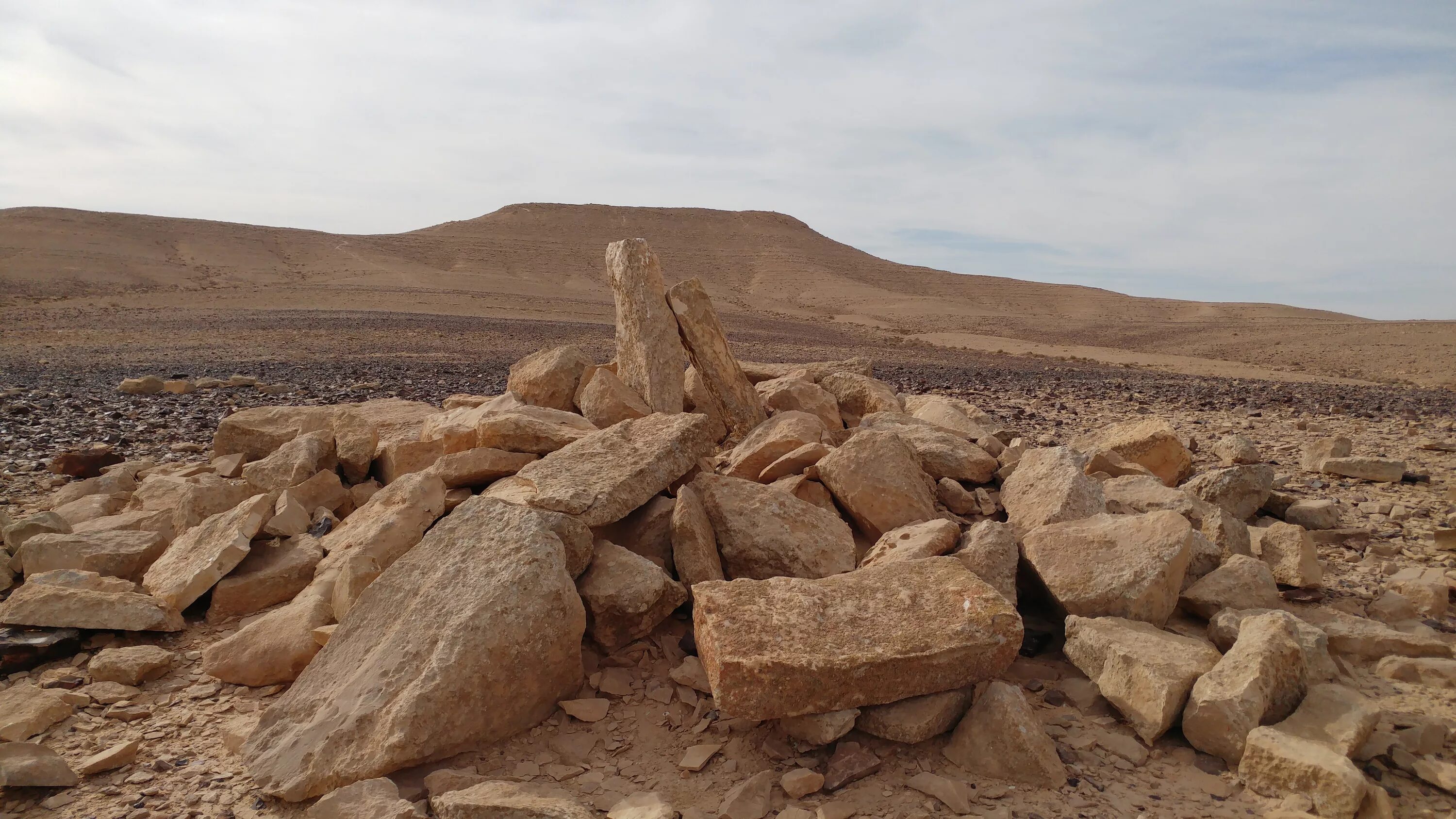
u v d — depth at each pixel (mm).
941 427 6930
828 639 3521
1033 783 3260
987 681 3627
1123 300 101250
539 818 2873
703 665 4008
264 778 3369
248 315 39281
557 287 82750
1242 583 4484
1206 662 3695
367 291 59344
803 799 3201
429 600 3871
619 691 3967
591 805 3193
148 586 5051
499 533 4035
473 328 35688
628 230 122750
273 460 6344
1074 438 10141
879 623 3666
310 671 3871
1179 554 4270
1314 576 4977
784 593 3867
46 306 44812
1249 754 3221
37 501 7176
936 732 3516
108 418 11531
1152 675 3553
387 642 3764
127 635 4633
